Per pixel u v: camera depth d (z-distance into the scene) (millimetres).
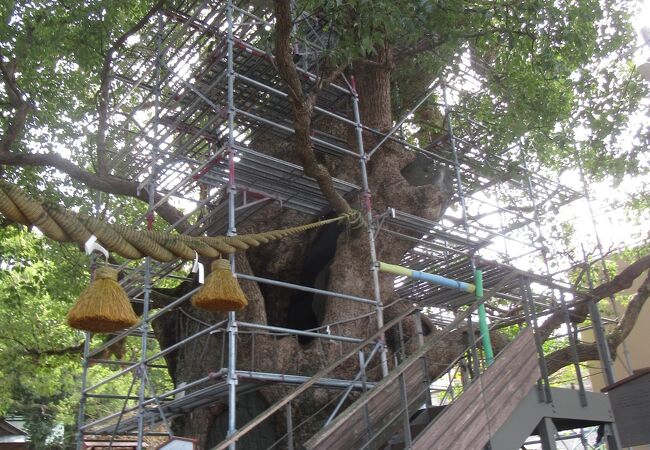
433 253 10609
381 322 7988
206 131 9031
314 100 7859
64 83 12203
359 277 9094
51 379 19906
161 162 9586
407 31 8438
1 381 18125
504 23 9289
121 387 25562
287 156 10383
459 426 5312
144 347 8531
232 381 6398
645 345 18672
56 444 26750
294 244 10289
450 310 12555
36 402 26594
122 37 9914
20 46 10305
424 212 9547
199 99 8531
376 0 7551
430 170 10727
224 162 7906
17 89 10023
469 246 9938
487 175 11320
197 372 9484
